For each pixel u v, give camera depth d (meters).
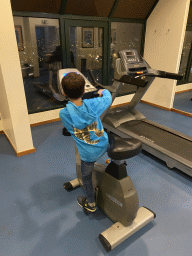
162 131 3.08
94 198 1.70
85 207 1.76
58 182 2.29
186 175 2.40
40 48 6.99
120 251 1.52
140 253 1.50
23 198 2.05
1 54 2.21
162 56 4.34
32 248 1.54
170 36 4.08
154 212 1.74
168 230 1.69
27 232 1.68
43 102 4.91
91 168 1.52
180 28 3.86
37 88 5.64
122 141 1.39
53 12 3.38
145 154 2.87
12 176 2.38
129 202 1.46
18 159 2.73
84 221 1.79
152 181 2.30
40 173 2.44
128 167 2.56
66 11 3.47
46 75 7.55
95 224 1.75
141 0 4.00
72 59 3.95
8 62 2.28
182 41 3.92
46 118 3.88
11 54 2.27
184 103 4.77
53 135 3.41
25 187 2.21
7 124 2.96
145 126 3.26
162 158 2.54
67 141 3.21
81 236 1.64
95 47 7.73
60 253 1.51
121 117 3.41
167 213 1.86
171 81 4.30
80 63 7.78
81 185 2.12
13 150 2.96
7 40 2.20
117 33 6.48
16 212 1.88
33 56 7.10
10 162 2.66
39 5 3.16
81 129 1.32
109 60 4.48
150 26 4.45
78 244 1.58
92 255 1.49
